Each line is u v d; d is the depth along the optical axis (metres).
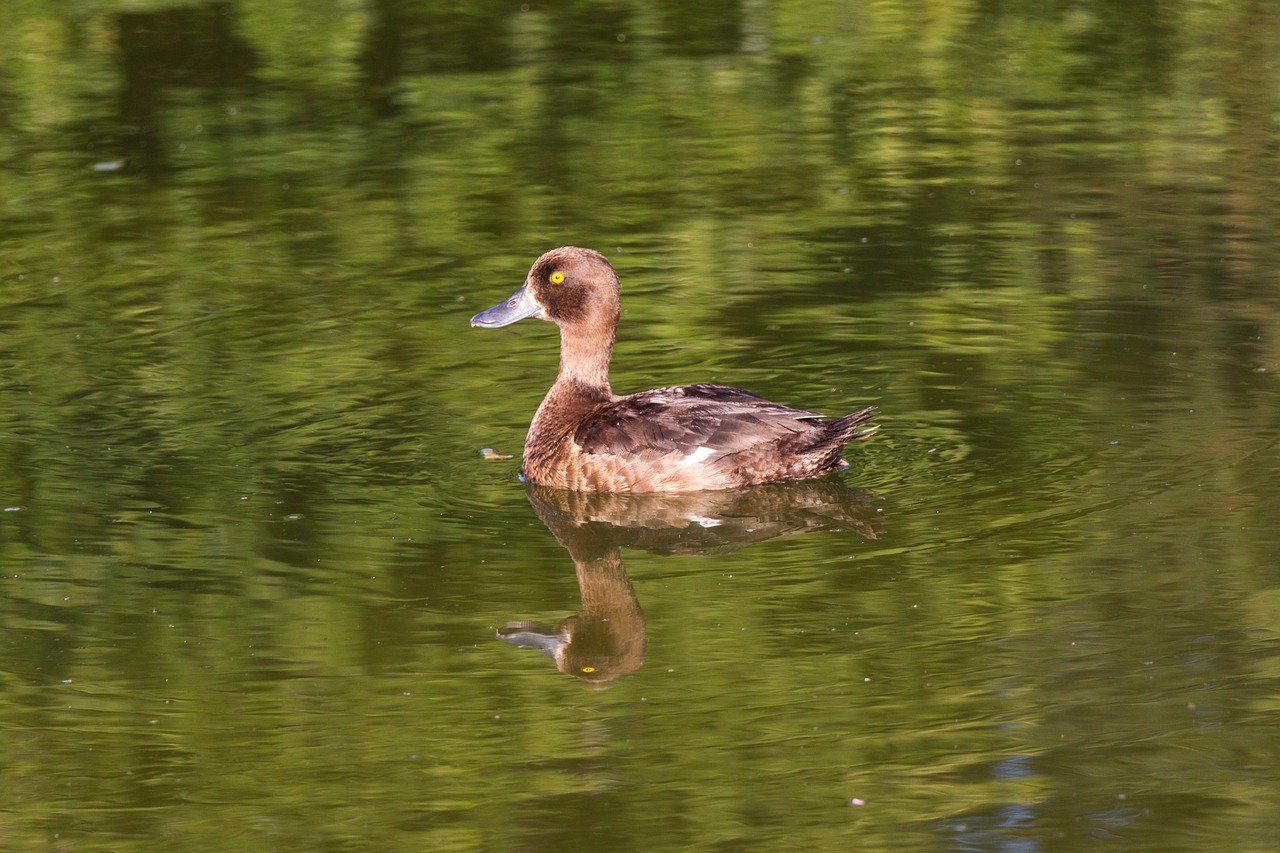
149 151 23.62
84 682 10.35
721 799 9.04
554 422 13.85
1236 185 21.09
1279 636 10.41
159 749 9.66
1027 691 9.96
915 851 8.55
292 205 21.16
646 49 29.27
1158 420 13.90
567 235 19.86
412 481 13.34
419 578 11.66
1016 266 18.38
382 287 18.16
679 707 9.98
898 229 19.86
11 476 13.32
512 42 29.77
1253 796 8.91
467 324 17.03
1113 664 10.20
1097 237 19.27
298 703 10.11
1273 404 14.10
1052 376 15.07
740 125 24.73
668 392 13.64
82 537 12.26
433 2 32.31
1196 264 18.16
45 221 20.64
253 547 12.11
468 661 10.56
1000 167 22.34
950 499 12.59
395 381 15.51
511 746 9.62
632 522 12.57
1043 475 12.91
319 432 14.29
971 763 9.30
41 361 16.00
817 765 9.34
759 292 17.81
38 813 9.10
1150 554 11.50
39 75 27.42
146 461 13.64
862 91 26.52
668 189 21.67
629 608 11.16
